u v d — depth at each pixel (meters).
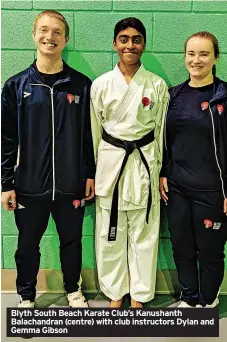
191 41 1.61
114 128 1.68
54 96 1.68
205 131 1.65
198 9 1.71
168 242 1.93
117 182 1.70
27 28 1.73
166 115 1.71
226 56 1.75
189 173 1.70
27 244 1.80
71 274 1.85
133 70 1.67
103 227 1.78
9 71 1.76
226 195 1.71
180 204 1.74
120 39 1.62
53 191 1.74
